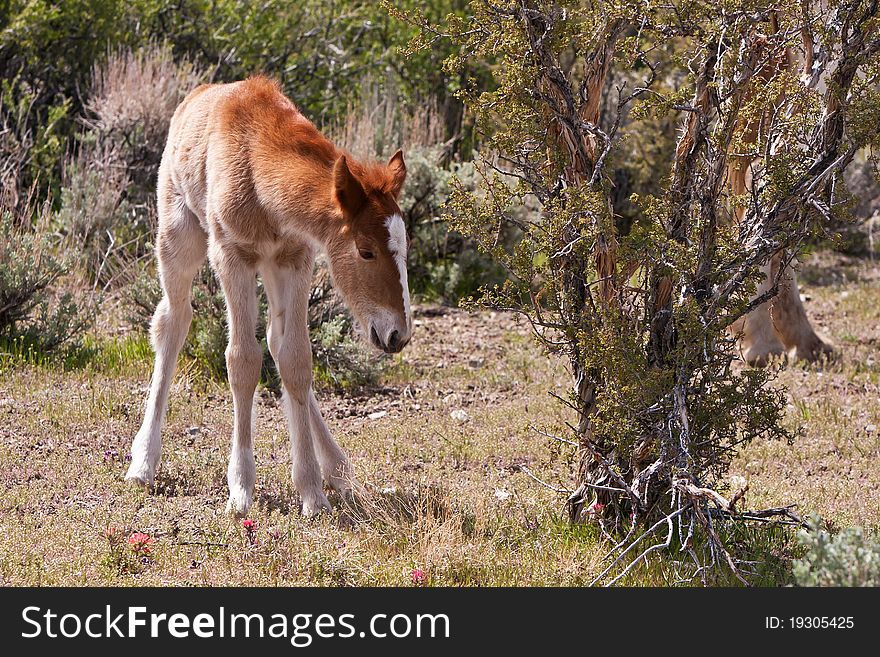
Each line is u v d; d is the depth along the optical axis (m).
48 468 9.09
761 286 12.93
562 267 7.45
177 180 9.04
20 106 16.98
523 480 9.35
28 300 12.59
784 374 12.87
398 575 7.16
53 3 18.75
